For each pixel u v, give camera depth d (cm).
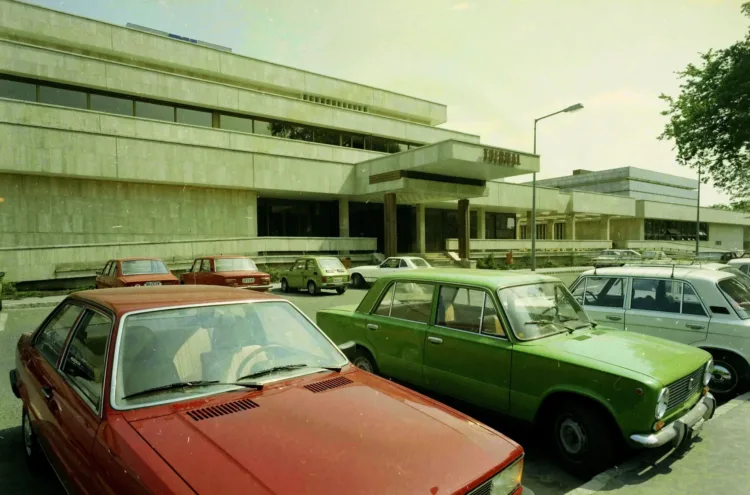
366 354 544
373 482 184
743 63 1323
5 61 2184
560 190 4159
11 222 1984
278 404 243
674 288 602
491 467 211
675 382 366
